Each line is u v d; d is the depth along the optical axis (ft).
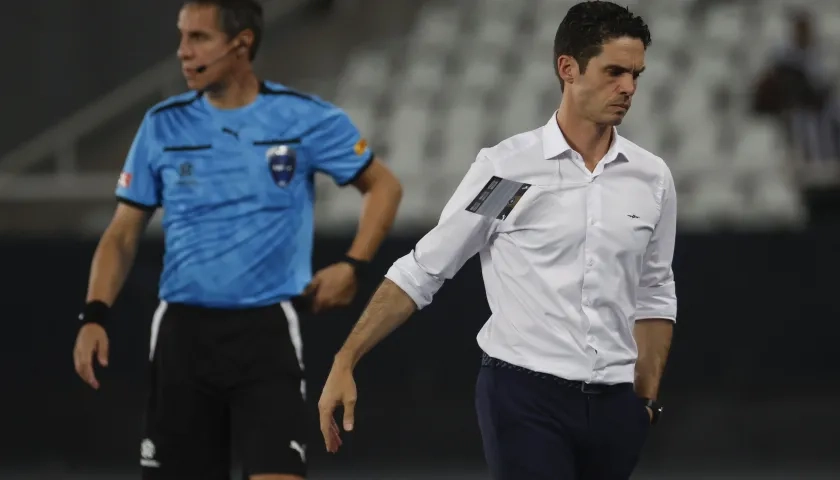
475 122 142.61
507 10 160.66
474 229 44.21
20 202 123.54
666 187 45.03
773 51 136.67
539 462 43.83
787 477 94.99
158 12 137.18
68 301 101.35
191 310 55.93
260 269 55.83
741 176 124.47
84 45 135.64
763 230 100.73
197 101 57.11
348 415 43.75
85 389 101.55
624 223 43.96
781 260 100.53
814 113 120.57
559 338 43.68
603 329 43.80
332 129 57.88
